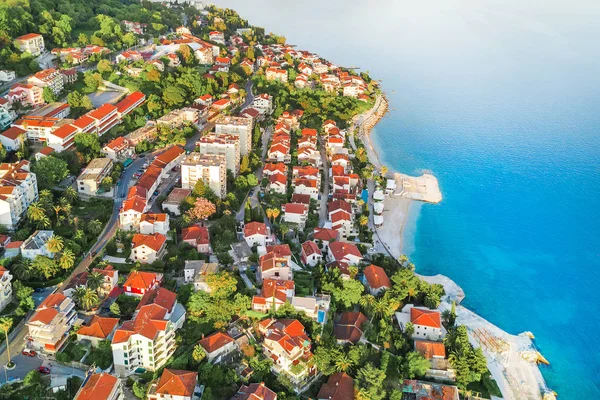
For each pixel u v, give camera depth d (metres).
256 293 185.62
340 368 169.25
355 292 199.25
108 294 177.88
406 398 170.88
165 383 145.88
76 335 159.12
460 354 185.38
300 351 166.00
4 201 196.38
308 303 180.62
